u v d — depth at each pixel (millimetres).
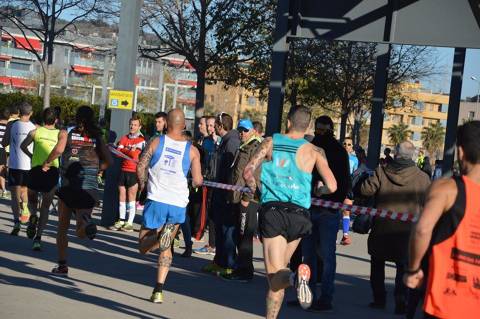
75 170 8977
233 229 10305
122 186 14227
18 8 34656
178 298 8539
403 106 41438
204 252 12359
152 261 11055
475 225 4133
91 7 33344
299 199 6621
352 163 18719
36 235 10898
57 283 8688
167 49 28203
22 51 89812
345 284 10945
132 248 12164
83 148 9039
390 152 21109
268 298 6492
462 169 4355
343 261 13352
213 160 12375
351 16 11594
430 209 4141
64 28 35125
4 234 12281
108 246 12125
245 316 7906
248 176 6609
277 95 11539
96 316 7199
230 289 9500
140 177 7910
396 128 96812
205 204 13484
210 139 13109
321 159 6754
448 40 11414
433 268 4148
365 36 11578
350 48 33469
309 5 11711
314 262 8805
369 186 8922
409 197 8812
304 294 6109
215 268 10492
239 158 10070
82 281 8961
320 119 8859
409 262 4219
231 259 10320
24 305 7367
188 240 11797
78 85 79812
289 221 6527
